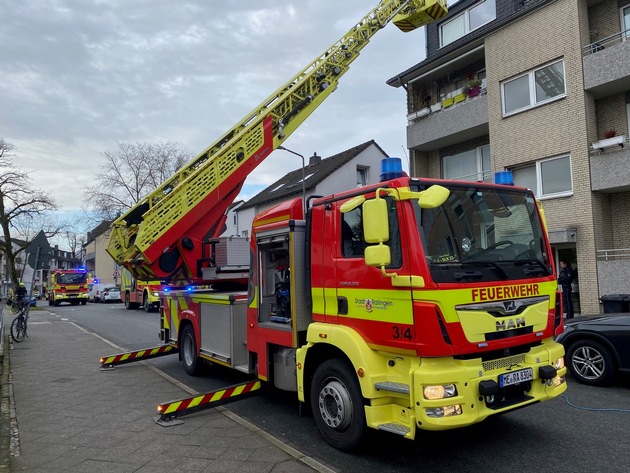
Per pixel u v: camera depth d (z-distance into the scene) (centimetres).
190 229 796
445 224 397
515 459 409
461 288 370
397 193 390
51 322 1770
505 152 1451
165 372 795
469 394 360
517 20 1426
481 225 422
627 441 443
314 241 483
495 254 420
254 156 839
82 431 495
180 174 819
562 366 441
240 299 627
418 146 1755
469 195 425
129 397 630
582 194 1251
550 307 435
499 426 492
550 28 1340
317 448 445
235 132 862
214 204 801
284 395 639
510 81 1459
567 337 668
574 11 1287
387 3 973
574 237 1249
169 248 778
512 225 447
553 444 440
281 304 556
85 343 1148
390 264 392
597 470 384
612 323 629
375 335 402
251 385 573
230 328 624
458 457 416
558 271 1343
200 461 412
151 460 417
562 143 1303
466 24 1759
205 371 773
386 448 439
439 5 924
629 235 1234
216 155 804
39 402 608
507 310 396
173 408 522
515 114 1426
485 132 1606
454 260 388
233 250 788
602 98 1304
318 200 486
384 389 386
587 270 1228
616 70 1193
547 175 1357
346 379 424
